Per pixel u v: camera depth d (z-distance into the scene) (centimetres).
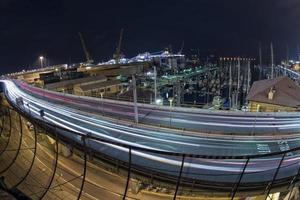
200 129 3962
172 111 4972
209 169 2609
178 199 2667
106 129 3959
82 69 12925
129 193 3034
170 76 14462
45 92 7406
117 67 14312
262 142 3503
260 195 2322
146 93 7525
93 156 2778
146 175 2475
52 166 3728
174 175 2414
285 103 5162
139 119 4478
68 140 3022
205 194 2311
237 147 3325
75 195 3123
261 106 5406
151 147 3269
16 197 1410
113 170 2666
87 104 5781
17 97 6450
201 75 16938
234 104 9750
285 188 2358
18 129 4866
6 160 3972
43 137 4459
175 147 3278
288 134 3825
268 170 2606
